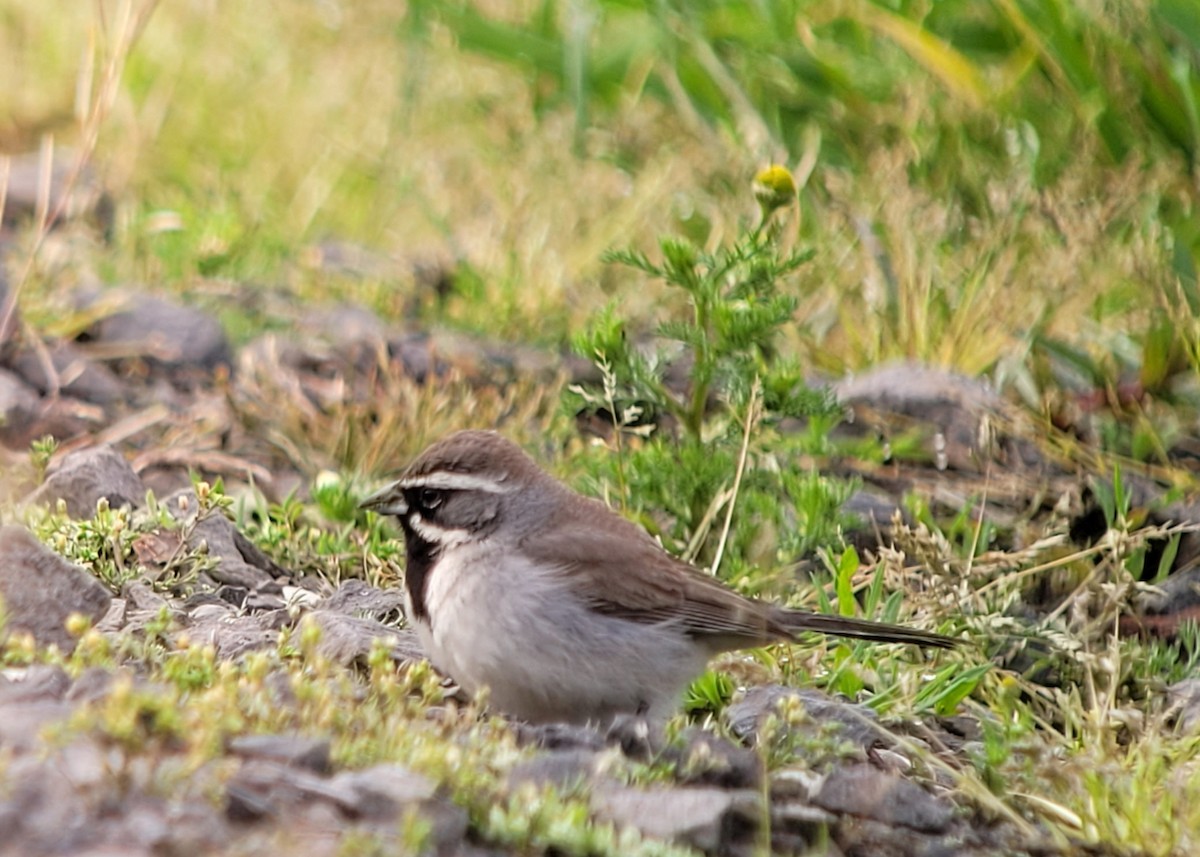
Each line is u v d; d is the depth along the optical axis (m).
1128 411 13.70
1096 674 10.20
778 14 16.98
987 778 8.46
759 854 7.18
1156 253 13.94
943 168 15.69
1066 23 15.50
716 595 9.16
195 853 6.21
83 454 11.48
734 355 11.54
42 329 14.25
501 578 8.89
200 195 17.67
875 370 13.90
